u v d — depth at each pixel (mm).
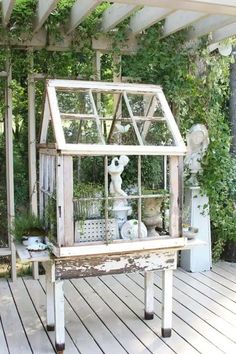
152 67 4445
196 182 4672
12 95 4348
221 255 5043
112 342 3111
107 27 4086
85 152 2795
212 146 4590
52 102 3027
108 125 3295
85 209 2865
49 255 2850
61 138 2789
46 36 4180
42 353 2963
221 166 4590
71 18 4012
